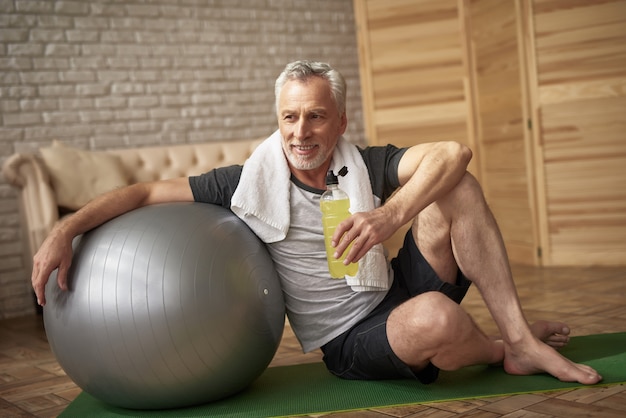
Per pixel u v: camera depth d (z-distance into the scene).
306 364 2.17
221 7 4.85
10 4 4.20
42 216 3.73
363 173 1.80
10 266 4.13
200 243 1.65
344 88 1.78
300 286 1.83
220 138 4.84
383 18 4.53
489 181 4.46
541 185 3.91
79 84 4.39
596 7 3.67
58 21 4.34
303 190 1.81
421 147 1.78
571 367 1.68
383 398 1.70
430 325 1.62
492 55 4.21
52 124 4.31
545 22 3.79
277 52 5.05
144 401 1.69
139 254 1.62
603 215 3.76
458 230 1.75
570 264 3.87
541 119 3.87
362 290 1.78
